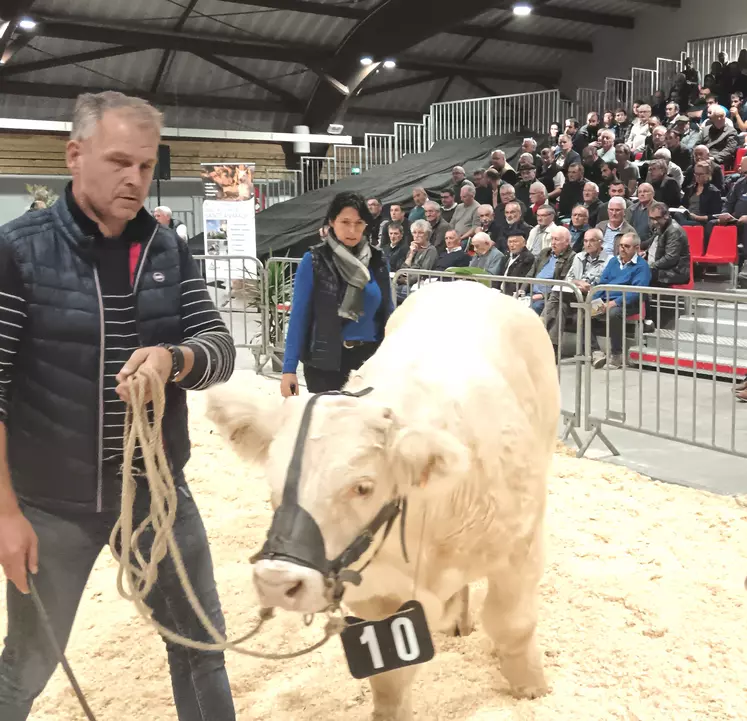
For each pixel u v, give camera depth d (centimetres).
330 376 412
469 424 225
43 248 201
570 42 2242
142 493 218
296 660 314
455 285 304
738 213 1015
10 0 1477
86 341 204
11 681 216
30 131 1933
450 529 224
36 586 213
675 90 1590
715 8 1964
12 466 211
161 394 193
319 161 2209
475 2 1619
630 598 351
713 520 441
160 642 331
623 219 941
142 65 2002
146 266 214
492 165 1399
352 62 1983
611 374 823
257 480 527
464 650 315
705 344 788
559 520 445
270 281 906
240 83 2136
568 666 304
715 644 314
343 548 182
